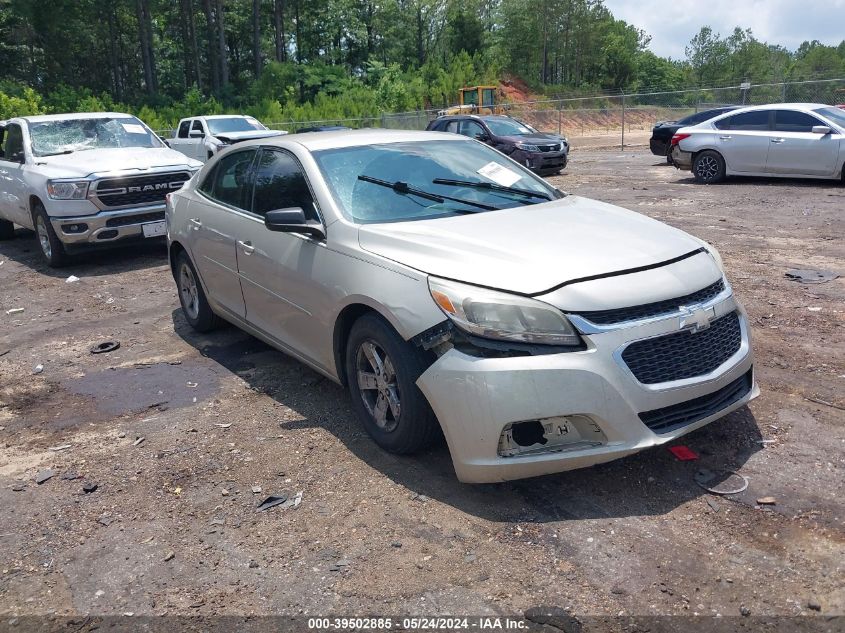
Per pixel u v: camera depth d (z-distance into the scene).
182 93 67.62
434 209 4.28
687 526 3.14
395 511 3.39
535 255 3.49
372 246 3.88
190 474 3.88
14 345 6.40
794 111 13.91
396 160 4.68
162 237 9.77
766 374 4.76
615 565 2.91
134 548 3.23
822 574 2.80
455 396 3.28
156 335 6.45
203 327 6.25
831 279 7.07
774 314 6.06
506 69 83.12
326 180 4.41
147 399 4.97
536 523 3.22
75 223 8.95
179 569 3.06
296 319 4.50
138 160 9.60
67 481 3.89
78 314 7.32
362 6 76.50
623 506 3.32
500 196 4.56
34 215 9.66
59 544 3.30
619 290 3.28
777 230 9.64
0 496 3.77
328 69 58.19
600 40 96.12
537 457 3.22
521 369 3.17
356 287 3.81
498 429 3.20
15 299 8.09
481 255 3.53
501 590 2.81
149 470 3.95
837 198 12.03
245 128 21.09
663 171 18.09
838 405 4.23
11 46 56.69
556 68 99.75
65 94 44.53
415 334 3.45
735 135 14.40
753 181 14.85
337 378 4.29
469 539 3.14
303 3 70.06
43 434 4.52
